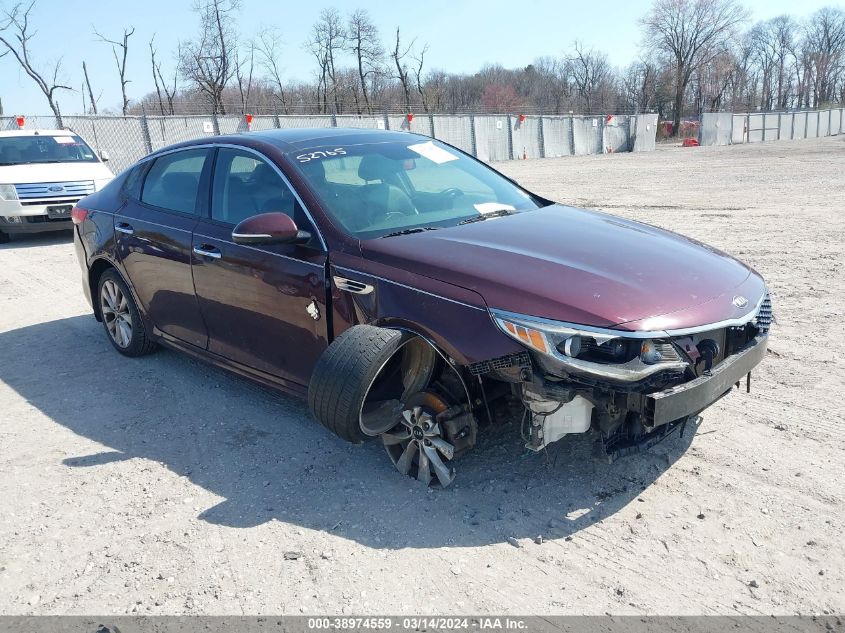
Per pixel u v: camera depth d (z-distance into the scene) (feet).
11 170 37.52
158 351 18.97
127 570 9.98
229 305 14.05
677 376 9.84
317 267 12.10
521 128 122.93
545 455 12.30
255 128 84.17
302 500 11.57
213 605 9.20
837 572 9.23
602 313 9.69
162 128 76.38
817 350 16.92
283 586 9.50
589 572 9.48
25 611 9.24
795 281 23.47
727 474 11.64
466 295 10.39
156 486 12.22
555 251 11.37
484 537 10.34
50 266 31.45
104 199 18.17
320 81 182.70
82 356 19.04
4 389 16.96
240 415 14.93
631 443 10.41
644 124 148.97
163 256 15.53
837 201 43.86
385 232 12.32
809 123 195.21
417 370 11.41
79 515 11.43
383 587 9.39
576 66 265.13
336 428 10.77
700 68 241.96
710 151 130.82
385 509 11.16
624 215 41.09
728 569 9.40
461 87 265.75
